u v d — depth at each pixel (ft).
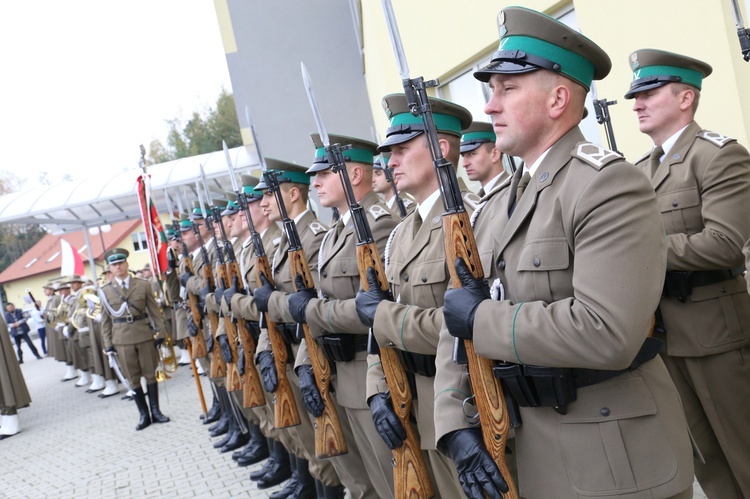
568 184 6.31
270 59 40.93
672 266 9.48
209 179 41.57
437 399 7.39
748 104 12.55
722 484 10.18
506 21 6.68
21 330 80.07
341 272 11.64
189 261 27.09
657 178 10.19
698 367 9.71
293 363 14.56
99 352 40.34
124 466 23.27
